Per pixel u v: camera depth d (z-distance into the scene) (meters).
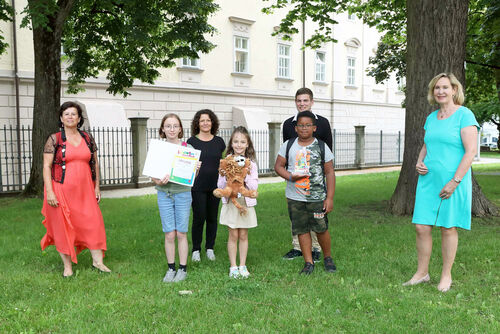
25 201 9.42
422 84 7.04
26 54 13.62
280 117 20.92
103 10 10.83
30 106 13.80
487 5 9.63
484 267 4.30
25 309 3.28
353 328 2.94
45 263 4.66
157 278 4.11
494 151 41.66
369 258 4.74
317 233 4.29
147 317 3.12
